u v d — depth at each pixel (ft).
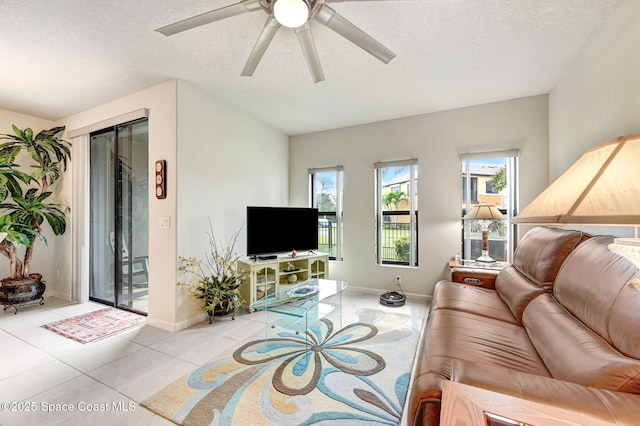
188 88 9.42
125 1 5.65
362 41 5.77
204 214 10.03
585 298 4.41
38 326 9.20
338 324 9.34
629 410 2.59
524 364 4.29
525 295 6.18
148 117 9.60
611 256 4.33
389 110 11.84
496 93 10.20
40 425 4.87
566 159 8.61
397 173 13.06
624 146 3.03
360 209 13.60
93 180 12.03
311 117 12.69
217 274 10.32
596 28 6.62
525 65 8.25
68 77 8.82
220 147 10.77
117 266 11.09
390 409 5.27
